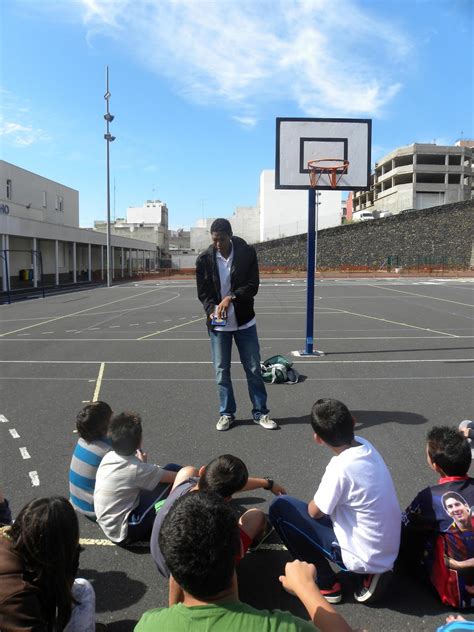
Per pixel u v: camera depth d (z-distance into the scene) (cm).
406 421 527
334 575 263
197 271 505
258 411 522
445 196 7306
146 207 9862
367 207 8762
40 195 4334
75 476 339
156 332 1236
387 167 8100
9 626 179
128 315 1659
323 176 891
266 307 1920
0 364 851
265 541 314
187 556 133
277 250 6059
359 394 634
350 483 243
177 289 3234
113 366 825
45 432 507
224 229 480
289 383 693
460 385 672
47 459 438
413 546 265
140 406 597
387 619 245
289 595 264
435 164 7581
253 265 497
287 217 7906
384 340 1059
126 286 3628
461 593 242
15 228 2778
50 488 383
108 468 304
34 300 2419
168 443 474
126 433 300
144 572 286
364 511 242
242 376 754
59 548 191
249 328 509
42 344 1063
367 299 2194
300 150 891
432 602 256
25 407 596
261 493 371
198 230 9562
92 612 226
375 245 5856
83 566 291
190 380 725
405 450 449
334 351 934
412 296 2319
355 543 245
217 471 253
